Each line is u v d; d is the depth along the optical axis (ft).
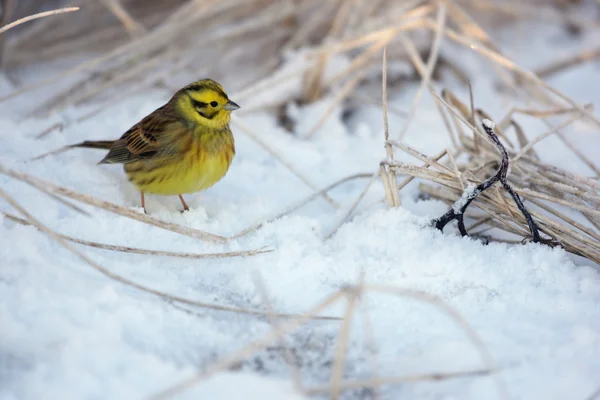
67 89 47.16
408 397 21.81
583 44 59.82
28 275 24.63
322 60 46.06
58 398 19.85
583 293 27.37
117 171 37.58
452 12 47.73
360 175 36.27
